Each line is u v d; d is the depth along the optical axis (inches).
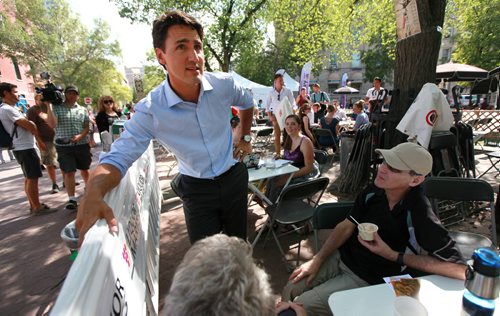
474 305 38.6
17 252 126.1
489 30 591.8
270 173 123.2
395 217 61.2
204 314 23.9
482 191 86.7
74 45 1055.0
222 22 477.7
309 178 133.9
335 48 405.7
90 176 46.0
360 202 68.9
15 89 154.1
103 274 34.0
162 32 54.0
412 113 129.5
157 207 126.7
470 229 127.0
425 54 138.0
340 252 70.7
